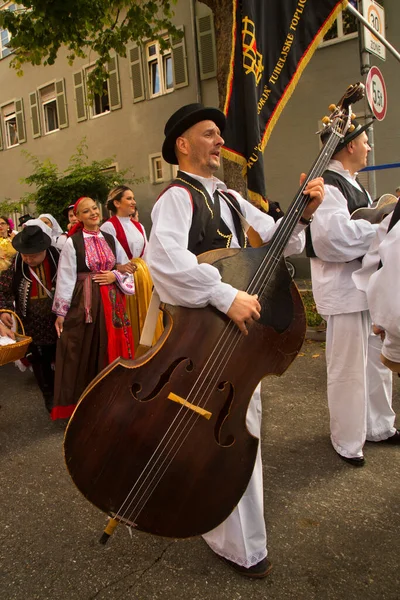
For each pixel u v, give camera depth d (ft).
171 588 6.17
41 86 50.44
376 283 5.18
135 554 6.88
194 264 5.42
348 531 7.14
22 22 25.62
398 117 30.58
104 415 5.32
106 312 11.55
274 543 6.95
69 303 11.44
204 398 5.46
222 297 5.29
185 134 6.14
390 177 31.37
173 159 6.65
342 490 8.22
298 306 6.02
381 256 5.21
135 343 12.46
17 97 53.06
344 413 8.98
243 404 5.64
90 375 11.70
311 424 10.93
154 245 5.66
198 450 5.46
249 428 6.16
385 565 6.42
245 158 8.50
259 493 6.30
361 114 31.35
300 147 34.81
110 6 25.45
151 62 42.60
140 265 12.59
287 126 35.12
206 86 39.32
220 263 5.69
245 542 6.20
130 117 44.27
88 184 39.83
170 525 5.49
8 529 7.57
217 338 5.52
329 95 33.22
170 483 5.43
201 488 5.51
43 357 12.96
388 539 6.93
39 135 51.70
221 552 6.47
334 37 32.58
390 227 5.71
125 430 5.35
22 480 9.14
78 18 24.52
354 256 8.34
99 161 47.11
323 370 14.75
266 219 6.86
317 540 6.97
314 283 9.25
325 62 33.09
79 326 11.43
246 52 8.43
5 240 14.40
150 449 5.37
